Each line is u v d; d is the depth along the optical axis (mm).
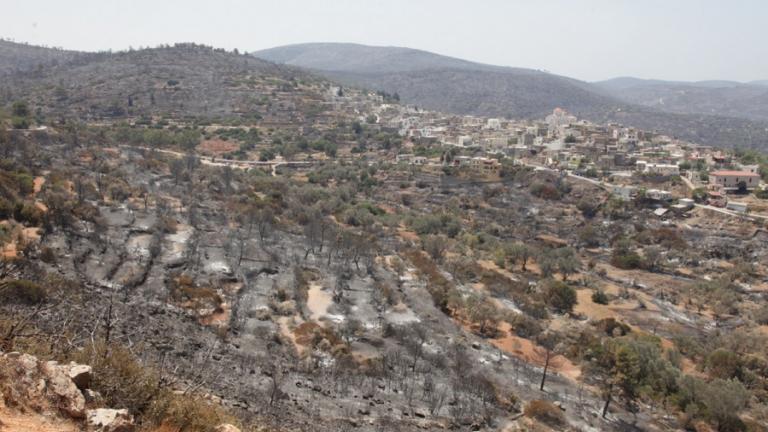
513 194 181500
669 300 113562
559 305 95688
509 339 75812
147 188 121125
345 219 136125
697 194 168250
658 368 65312
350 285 86188
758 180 174625
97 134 171750
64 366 17766
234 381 44656
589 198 174875
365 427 42938
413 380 56656
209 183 135250
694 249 144750
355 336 67375
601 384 62312
